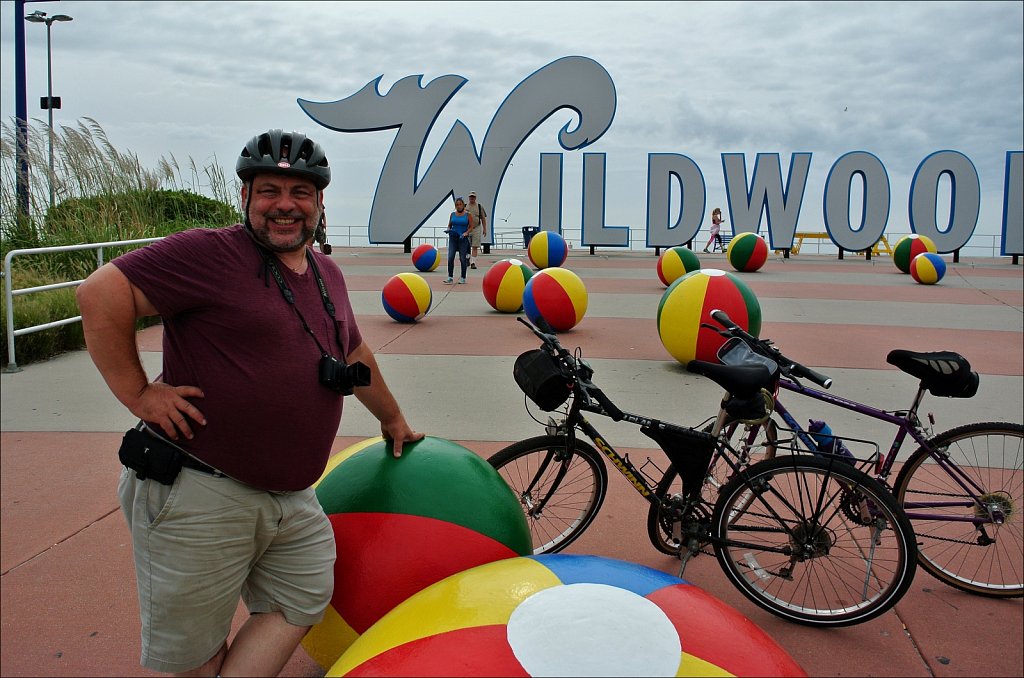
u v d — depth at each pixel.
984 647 3.41
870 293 15.53
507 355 9.09
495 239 27.34
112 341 2.19
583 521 4.18
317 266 2.57
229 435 2.31
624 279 17.94
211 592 2.38
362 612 2.77
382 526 2.83
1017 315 12.73
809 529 3.64
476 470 3.08
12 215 13.08
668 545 4.15
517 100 24.53
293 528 2.54
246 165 2.31
